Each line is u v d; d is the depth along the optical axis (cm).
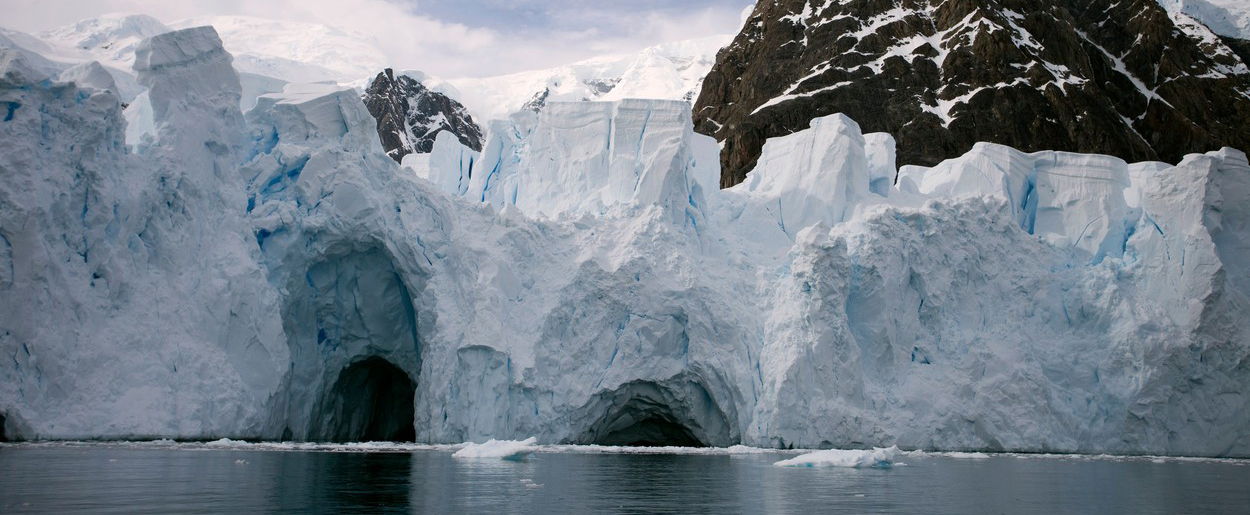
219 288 4188
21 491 2019
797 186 5494
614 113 5356
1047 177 5766
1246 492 2636
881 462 3341
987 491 2506
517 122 6250
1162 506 2241
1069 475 3178
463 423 4269
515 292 4612
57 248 3819
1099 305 5062
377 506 1897
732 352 4553
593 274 4616
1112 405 4894
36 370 3662
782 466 3247
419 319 4603
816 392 4419
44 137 3862
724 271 4934
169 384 3928
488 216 4850
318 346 4784
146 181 4106
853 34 10006
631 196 5147
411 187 4844
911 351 4800
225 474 2462
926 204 5097
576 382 4450
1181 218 5159
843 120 5491
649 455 3759
